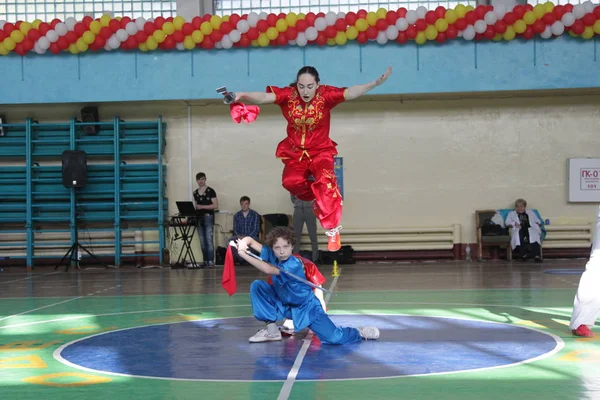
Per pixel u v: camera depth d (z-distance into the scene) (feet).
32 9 58.70
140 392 13.99
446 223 57.67
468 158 57.57
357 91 20.47
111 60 54.03
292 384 14.47
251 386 14.35
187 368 16.34
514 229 54.34
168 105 58.29
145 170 57.88
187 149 58.29
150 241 56.44
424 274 43.88
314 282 19.98
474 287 34.83
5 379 15.31
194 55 53.83
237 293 33.88
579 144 57.16
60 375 15.69
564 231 56.44
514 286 35.04
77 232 57.11
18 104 57.47
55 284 41.63
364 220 57.88
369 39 52.54
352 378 14.97
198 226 55.21
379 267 51.37
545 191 57.26
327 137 21.24
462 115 57.62
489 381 14.52
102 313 27.09
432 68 52.85
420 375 15.17
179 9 57.21
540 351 17.81
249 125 58.13
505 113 57.41
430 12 51.60
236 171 58.18
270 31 52.24
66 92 54.24
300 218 52.44
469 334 20.66
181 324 23.66
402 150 57.82
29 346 19.63
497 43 52.65
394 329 21.79
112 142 57.47
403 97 57.36
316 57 53.36
